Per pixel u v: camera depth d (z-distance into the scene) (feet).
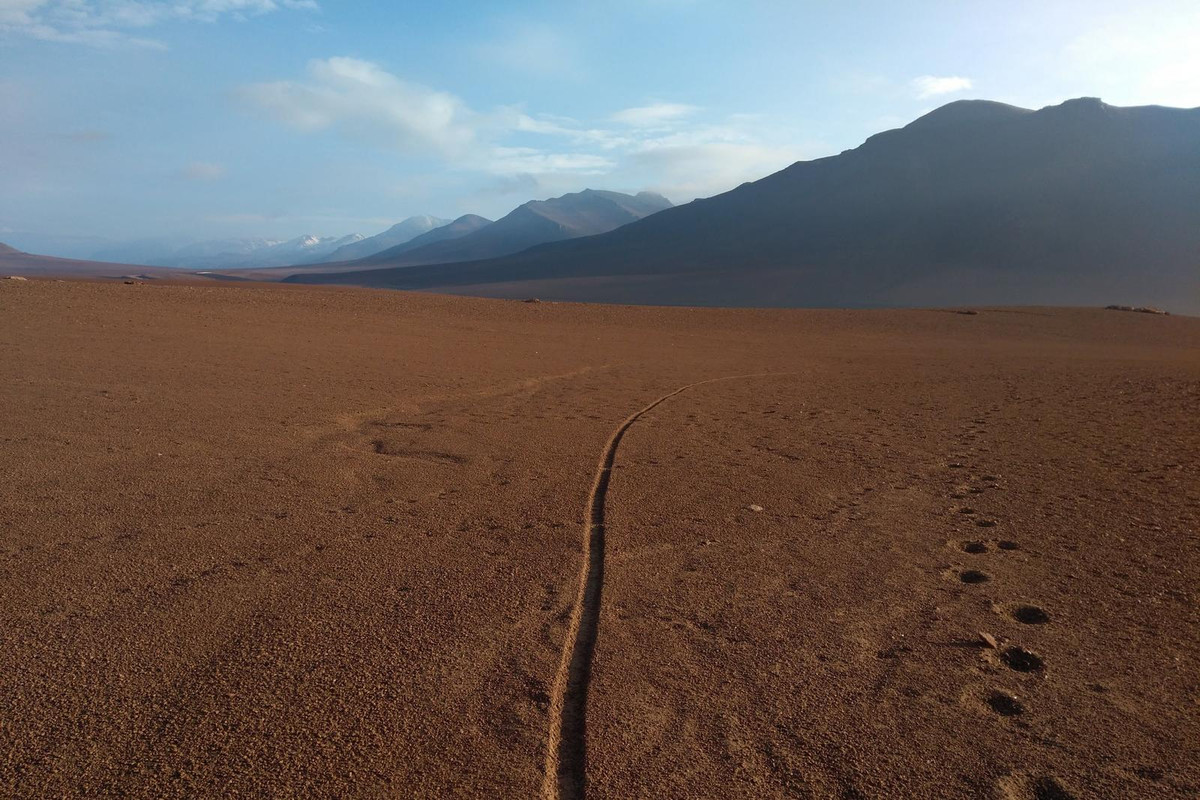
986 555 19.21
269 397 41.24
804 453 32.14
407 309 109.81
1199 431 37.96
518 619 14.99
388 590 16.31
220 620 14.64
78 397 37.60
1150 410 45.85
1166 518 22.25
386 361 60.23
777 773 10.27
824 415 43.52
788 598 16.31
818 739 11.06
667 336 105.81
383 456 29.68
